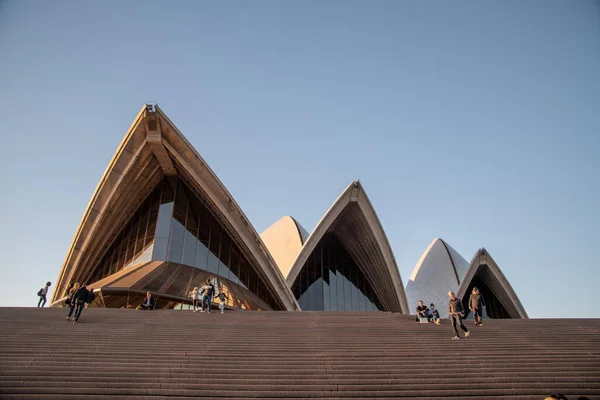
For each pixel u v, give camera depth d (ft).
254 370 29.73
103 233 87.40
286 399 26.12
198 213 88.84
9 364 30.30
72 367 29.68
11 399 25.82
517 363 31.53
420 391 27.22
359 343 36.63
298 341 37.19
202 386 27.53
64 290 85.97
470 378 28.89
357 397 26.76
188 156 82.02
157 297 70.23
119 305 69.46
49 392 26.71
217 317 47.42
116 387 27.32
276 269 89.76
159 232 84.58
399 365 31.07
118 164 80.64
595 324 45.14
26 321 42.88
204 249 86.17
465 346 35.94
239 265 89.45
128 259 85.40
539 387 27.91
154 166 86.53
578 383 28.27
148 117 77.71
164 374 28.96
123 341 36.17
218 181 83.76
